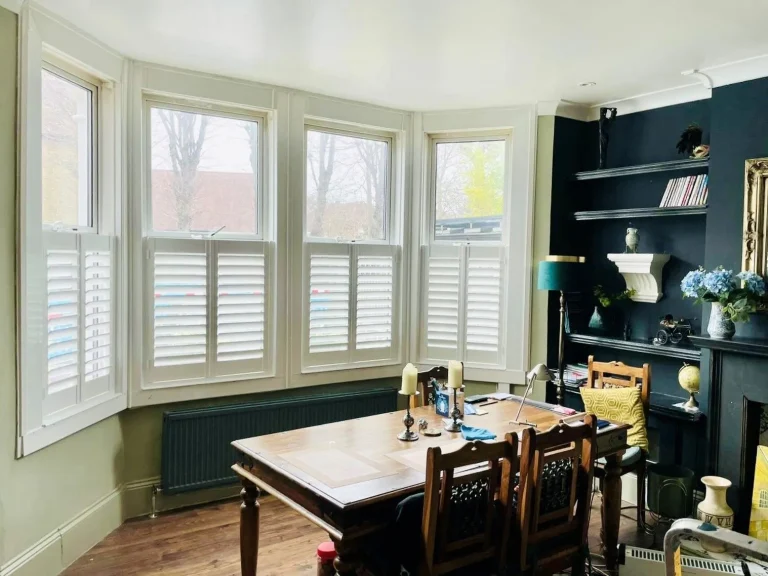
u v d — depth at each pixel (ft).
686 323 12.37
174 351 11.68
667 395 12.80
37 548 8.91
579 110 14.05
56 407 9.27
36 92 8.63
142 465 11.53
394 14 8.83
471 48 10.25
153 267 11.38
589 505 7.75
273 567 9.61
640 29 9.29
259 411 12.35
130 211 10.99
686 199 12.09
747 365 10.53
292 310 13.03
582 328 14.46
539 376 9.71
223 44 10.21
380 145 14.55
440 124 14.40
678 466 11.51
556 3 8.32
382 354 14.48
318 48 10.35
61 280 9.29
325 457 7.86
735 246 11.09
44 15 8.74
